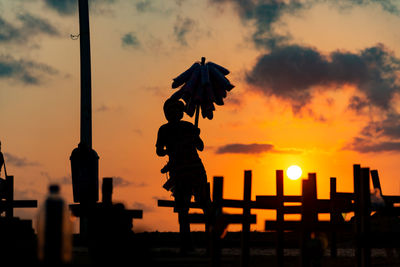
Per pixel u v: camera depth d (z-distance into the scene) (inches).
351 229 657.6
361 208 657.6
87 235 658.2
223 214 655.8
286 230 647.8
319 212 815.1
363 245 652.7
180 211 810.8
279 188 685.3
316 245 625.3
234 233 799.1
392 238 647.8
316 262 628.1
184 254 749.3
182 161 868.0
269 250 878.4
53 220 463.5
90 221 638.5
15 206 896.3
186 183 861.2
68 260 473.1
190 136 879.1
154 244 745.6
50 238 462.6
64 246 467.5
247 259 664.4
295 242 663.1
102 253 611.5
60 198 468.8
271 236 777.6
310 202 633.6
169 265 651.5
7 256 584.1
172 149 875.4
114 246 614.2
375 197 828.6
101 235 629.3
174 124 882.8
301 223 634.2
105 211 639.8
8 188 896.3
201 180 866.1
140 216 657.0
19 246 626.8
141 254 620.1
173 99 890.7
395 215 693.9
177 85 930.1
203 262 679.7
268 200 683.4
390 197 837.2
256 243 669.3
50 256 462.3
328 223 639.8
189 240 770.2
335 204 817.5
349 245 961.5
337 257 817.5
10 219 695.7
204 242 774.5
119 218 638.5
